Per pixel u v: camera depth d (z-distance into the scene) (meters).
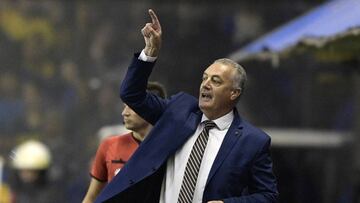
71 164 32.84
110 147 16.55
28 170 28.77
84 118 33.09
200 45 33.09
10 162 32.22
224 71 13.66
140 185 13.74
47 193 29.34
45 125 33.09
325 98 33.53
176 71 32.94
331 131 33.38
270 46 21.55
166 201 13.64
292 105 33.09
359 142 32.50
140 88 13.79
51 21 33.16
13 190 30.30
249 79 33.09
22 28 33.12
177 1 33.16
